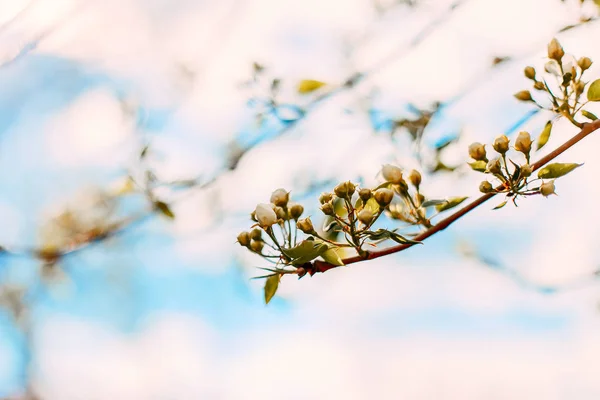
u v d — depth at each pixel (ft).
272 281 2.31
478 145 2.31
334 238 2.35
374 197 2.31
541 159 2.28
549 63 2.34
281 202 2.30
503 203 2.29
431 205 2.35
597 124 2.29
